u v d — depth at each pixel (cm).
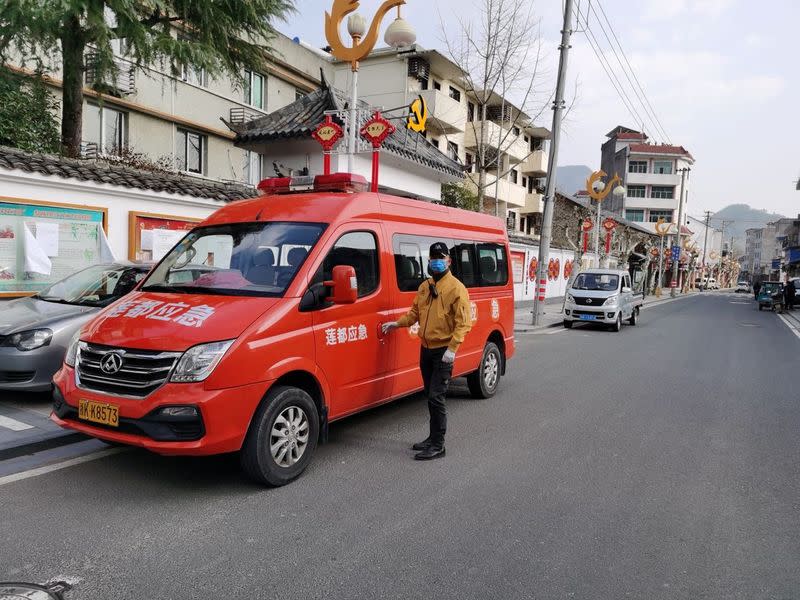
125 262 736
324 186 530
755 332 1744
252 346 383
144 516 361
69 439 494
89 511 365
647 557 330
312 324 433
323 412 447
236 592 281
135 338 379
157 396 360
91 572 295
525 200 3541
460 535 350
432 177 1823
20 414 551
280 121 1548
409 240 562
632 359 1091
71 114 1113
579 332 1573
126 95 1596
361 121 1467
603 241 3653
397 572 305
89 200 871
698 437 580
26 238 784
